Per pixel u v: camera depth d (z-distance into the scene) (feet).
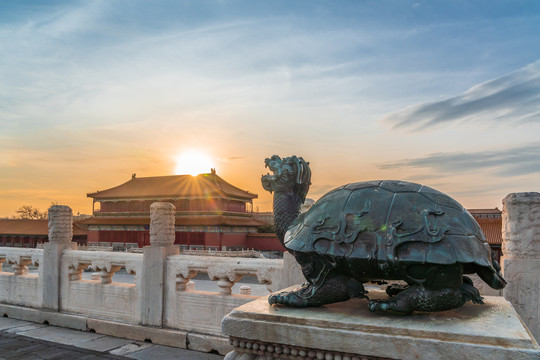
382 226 9.34
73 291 21.38
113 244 166.81
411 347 8.09
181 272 18.33
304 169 12.57
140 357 16.39
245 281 96.94
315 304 10.09
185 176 180.65
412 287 9.18
